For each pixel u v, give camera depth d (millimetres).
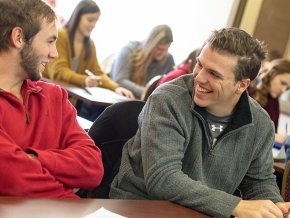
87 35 3639
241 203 1375
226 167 1618
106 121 1736
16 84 1397
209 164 1599
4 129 1344
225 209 1363
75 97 2990
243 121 1599
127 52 4051
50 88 1525
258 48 1510
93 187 1505
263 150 1686
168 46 4066
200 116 1562
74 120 1567
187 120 1563
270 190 1669
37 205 1150
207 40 1529
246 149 1650
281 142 2924
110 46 4594
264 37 4664
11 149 1267
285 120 4355
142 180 1553
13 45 1329
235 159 1631
